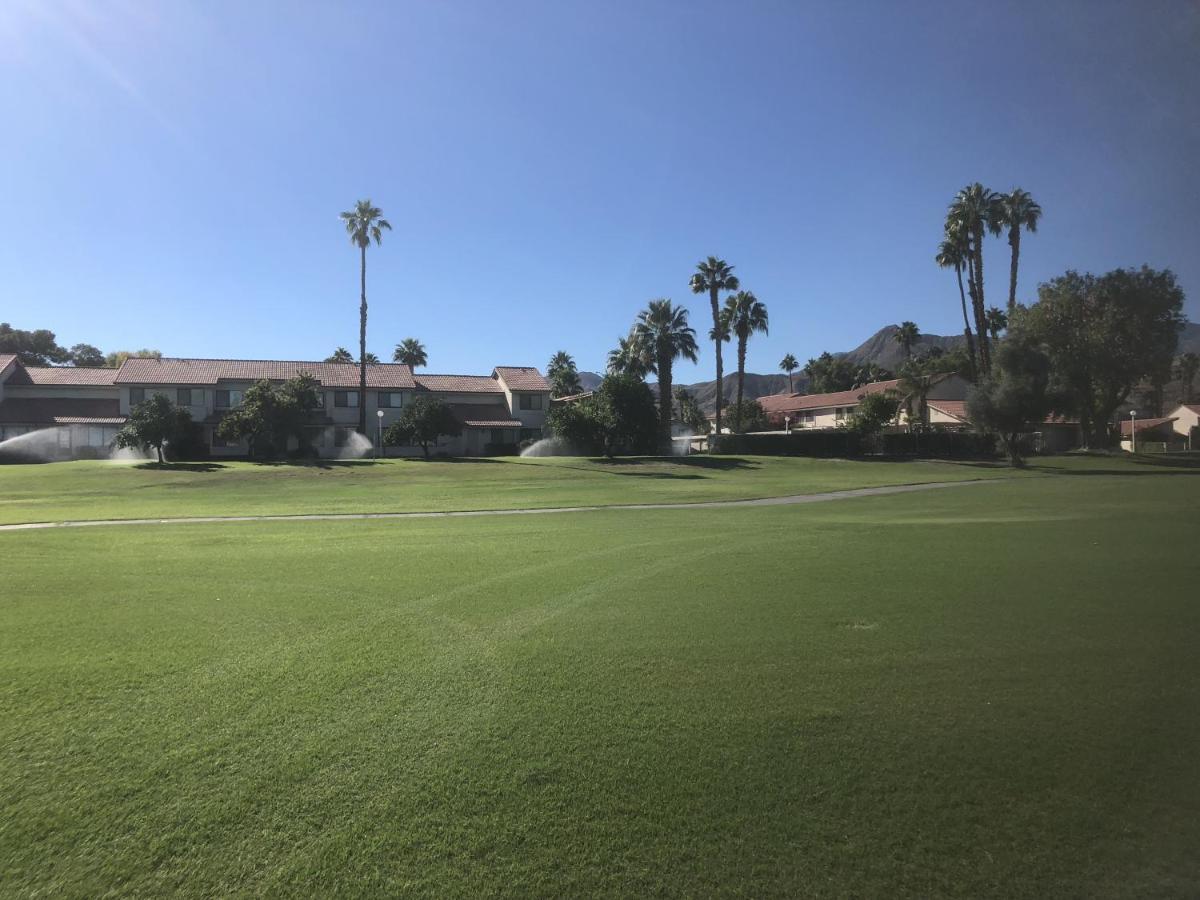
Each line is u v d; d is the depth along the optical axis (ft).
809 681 19.34
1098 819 12.48
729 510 74.95
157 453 158.81
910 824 12.39
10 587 32.99
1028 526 54.75
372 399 198.90
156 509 80.74
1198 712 16.98
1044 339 180.04
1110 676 19.53
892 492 96.43
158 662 21.33
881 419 191.62
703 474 131.95
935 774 14.06
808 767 14.37
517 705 17.80
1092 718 16.66
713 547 45.01
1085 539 46.80
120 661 21.43
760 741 15.57
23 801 13.23
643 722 16.67
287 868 11.33
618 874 11.15
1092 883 10.85
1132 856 11.48
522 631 24.80
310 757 14.93
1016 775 13.98
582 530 56.03
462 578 34.81
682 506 81.10
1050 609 27.14
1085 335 177.06
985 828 12.25
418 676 20.03
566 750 15.21
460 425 173.27
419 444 179.83
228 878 11.11
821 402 268.00
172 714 17.25
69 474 122.52
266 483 114.73
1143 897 10.55
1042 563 37.63
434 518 68.90
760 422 284.41
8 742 15.67
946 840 11.93
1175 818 12.49
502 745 15.49
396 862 11.46
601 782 13.85
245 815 12.76
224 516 72.38
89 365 272.10
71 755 15.03
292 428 163.02
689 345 191.31
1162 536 47.91
